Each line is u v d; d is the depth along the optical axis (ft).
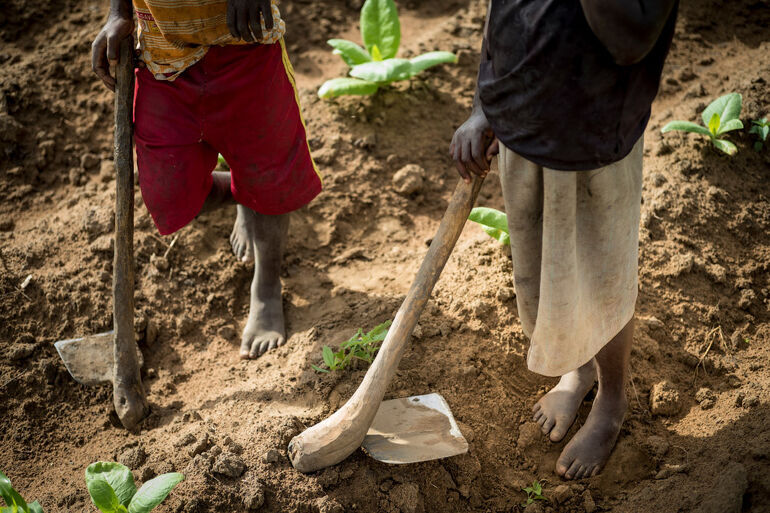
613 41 4.99
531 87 5.31
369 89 9.18
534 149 5.47
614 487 6.54
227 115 6.51
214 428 6.72
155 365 7.53
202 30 6.16
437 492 6.42
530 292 6.14
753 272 7.77
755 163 8.50
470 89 9.75
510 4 5.27
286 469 6.33
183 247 8.18
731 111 8.35
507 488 6.59
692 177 8.32
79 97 9.32
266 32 6.31
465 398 6.89
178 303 7.90
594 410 6.70
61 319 7.66
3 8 9.87
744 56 9.75
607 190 5.66
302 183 7.03
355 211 8.70
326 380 6.90
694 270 7.71
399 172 8.89
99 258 8.03
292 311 7.85
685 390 7.06
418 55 9.91
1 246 8.10
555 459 6.75
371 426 6.51
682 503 6.20
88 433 7.04
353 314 7.56
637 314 7.45
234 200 7.52
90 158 8.91
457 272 7.77
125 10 6.32
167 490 5.72
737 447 6.41
